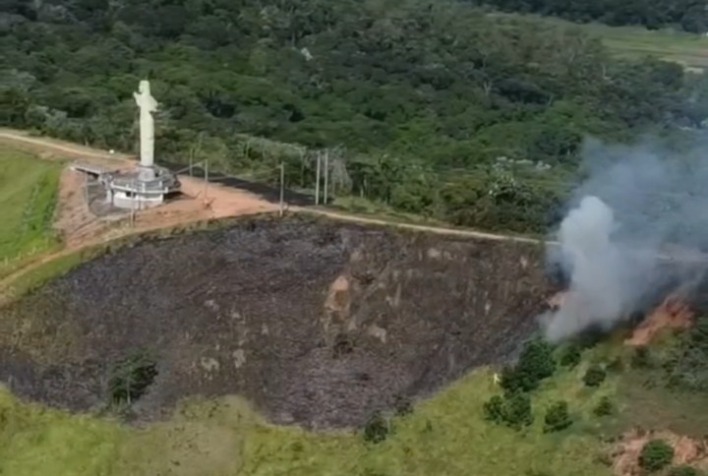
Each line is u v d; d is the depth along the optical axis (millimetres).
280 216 103812
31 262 102000
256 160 123688
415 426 90062
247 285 99938
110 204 108625
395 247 101062
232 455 89188
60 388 94312
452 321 98125
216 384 95188
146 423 91812
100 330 97438
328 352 97062
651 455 79875
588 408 86625
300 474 86750
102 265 100125
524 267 98375
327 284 100375
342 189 113750
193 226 102312
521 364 91250
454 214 108250
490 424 88062
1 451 88750
